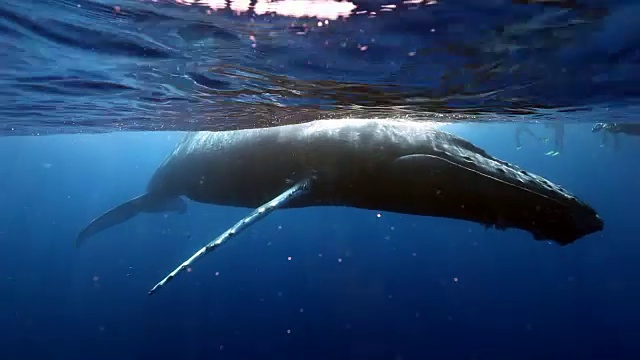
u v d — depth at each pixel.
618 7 3.74
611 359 31.97
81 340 33.66
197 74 6.29
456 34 4.41
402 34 4.44
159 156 101.00
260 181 8.03
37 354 31.88
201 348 32.12
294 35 4.57
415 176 6.41
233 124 9.21
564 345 34.41
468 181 6.08
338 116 8.66
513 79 6.16
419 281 53.31
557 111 9.99
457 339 34.75
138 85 7.16
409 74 5.84
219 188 8.94
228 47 5.03
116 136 58.38
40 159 95.50
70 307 41.53
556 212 5.66
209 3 3.86
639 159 81.25
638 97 8.29
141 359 30.48
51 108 9.83
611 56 5.21
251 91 7.02
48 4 4.03
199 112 8.63
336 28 4.34
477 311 41.78
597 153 72.19
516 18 3.99
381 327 36.38
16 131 15.34
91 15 4.27
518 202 5.79
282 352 31.70
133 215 12.60
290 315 38.94
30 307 42.31
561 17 3.97
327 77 6.02
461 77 6.00
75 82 7.18
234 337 33.97
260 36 4.63
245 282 51.12
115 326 36.09
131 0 3.87
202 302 42.44
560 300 46.31
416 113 8.62
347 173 6.95
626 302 45.53
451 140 6.66
